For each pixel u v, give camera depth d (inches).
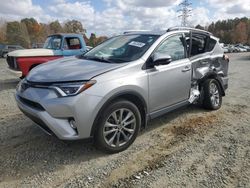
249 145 162.4
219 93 233.9
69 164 137.2
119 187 119.3
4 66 653.3
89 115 132.5
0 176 125.0
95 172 130.7
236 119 209.9
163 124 195.6
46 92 133.3
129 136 154.6
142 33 189.0
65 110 128.7
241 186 120.6
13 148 152.5
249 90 323.3
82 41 380.5
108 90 136.9
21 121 196.5
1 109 228.2
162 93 170.4
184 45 195.2
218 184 121.9
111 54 174.1
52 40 380.8
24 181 122.1
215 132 182.5
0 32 2765.7
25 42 2731.3
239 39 4109.3
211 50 224.7
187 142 166.1
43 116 131.0
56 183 121.3
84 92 130.7
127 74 148.8
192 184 121.7
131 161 141.6
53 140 163.5
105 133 142.3
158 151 153.4
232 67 621.6
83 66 151.5
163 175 128.8
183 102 192.9
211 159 144.7
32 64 336.2
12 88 328.2
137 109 154.4
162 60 159.6
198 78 205.8
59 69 148.5
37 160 139.9
